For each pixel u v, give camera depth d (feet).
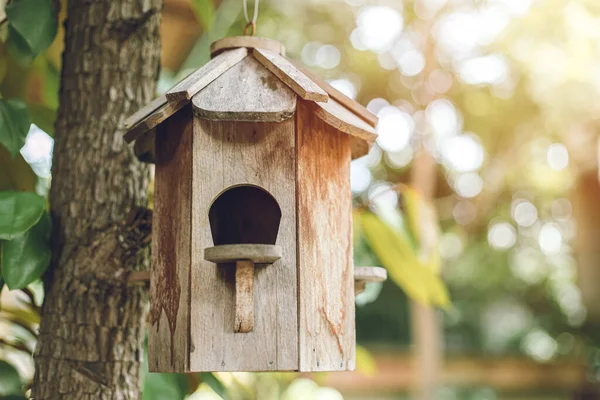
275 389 5.54
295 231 3.61
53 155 4.04
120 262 3.89
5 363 4.23
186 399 4.96
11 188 4.41
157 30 4.13
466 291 13.83
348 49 11.47
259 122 3.65
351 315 3.76
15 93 4.77
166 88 5.25
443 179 12.97
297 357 3.55
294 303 3.58
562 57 9.66
